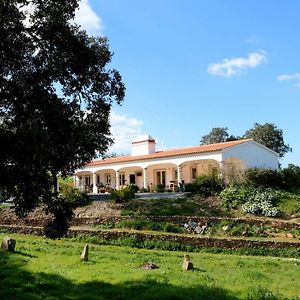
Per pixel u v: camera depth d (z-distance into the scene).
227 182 37.38
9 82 11.84
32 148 11.68
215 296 13.03
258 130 82.88
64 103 12.88
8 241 20.30
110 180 60.59
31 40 12.57
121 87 16.33
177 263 19.77
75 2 13.08
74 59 13.05
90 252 22.12
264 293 13.60
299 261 22.25
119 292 13.25
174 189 43.81
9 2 11.98
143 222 30.02
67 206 13.70
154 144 57.88
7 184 11.94
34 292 13.20
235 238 26.14
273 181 37.56
